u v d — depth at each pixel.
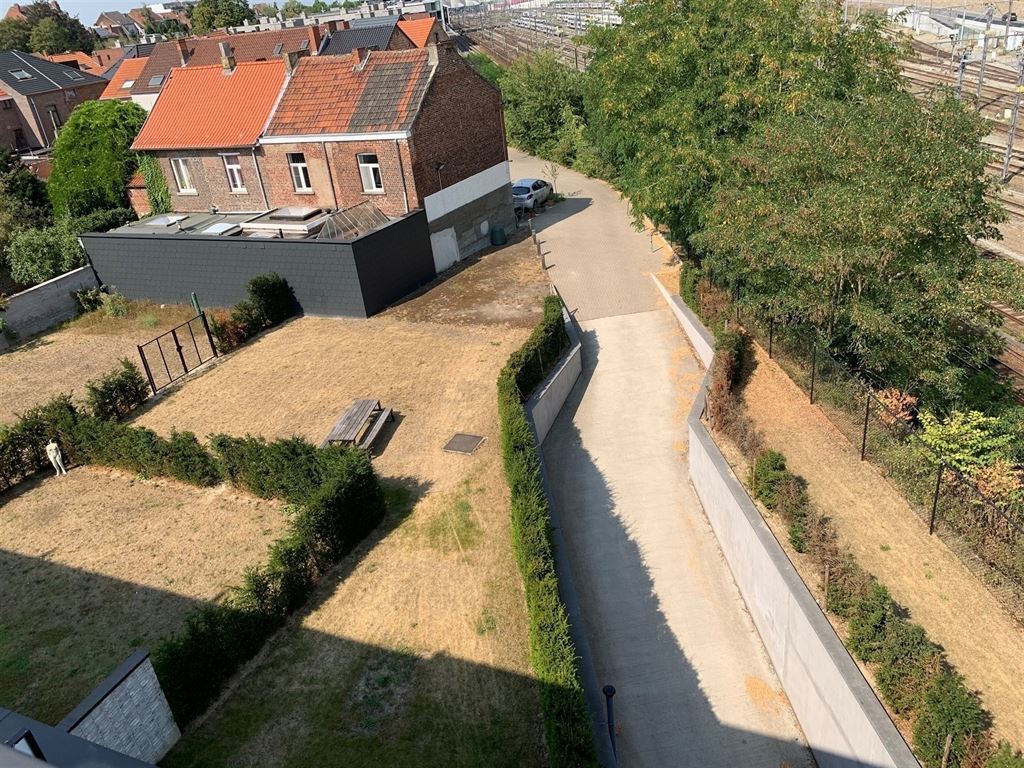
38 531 17.16
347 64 31.64
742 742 13.14
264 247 27.64
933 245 16.92
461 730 11.67
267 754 11.43
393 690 12.41
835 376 17.69
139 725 11.02
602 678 14.49
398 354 24.47
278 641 13.52
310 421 20.84
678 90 23.70
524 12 115.00
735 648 14.90
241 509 17.27
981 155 16.56
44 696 12.60
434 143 30.22
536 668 11.77
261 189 32.41
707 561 17.02
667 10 24.84
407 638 13.42
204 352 26.00
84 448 19.45
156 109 34.69
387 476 18.20
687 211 25.00
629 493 19.33
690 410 20.09
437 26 59.19
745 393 19.97
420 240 30.00
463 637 13.38
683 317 25.67
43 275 31.73
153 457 18.55
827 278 17.09
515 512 14.84
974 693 10.99
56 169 37.53
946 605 12.56
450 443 19.28
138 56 68.62
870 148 16.61
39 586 15.34
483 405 20.97
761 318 21.70
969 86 45.88
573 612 13.43
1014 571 12.62
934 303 16.42
